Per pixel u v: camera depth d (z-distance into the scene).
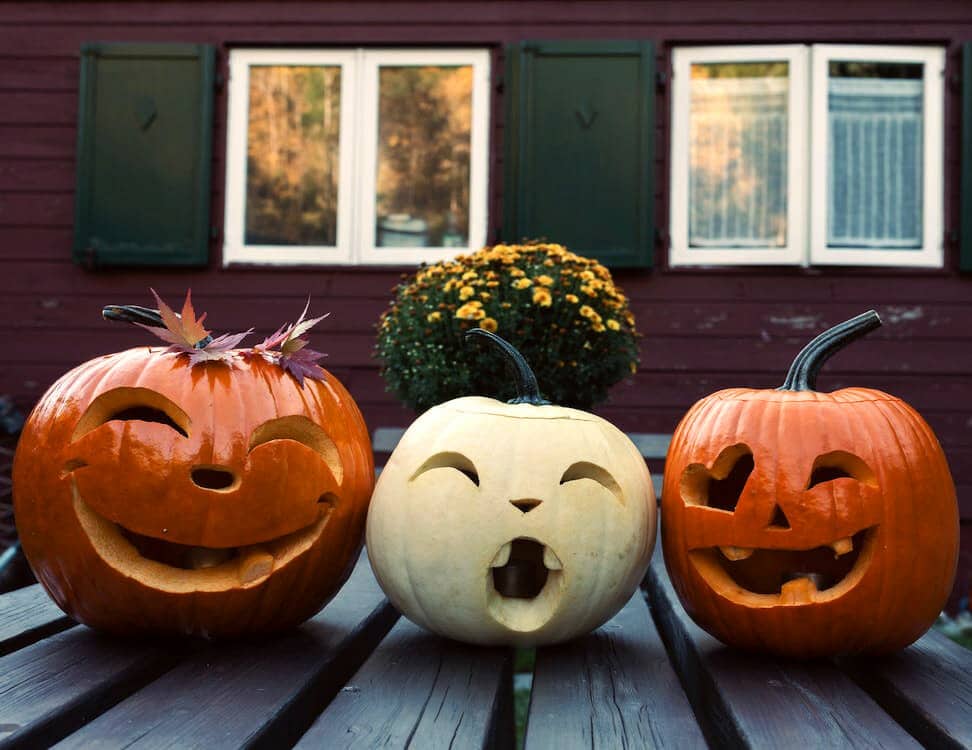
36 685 1.32
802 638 1.50
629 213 5.16
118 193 5.24
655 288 5.24
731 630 1.55
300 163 5.38
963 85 5.13
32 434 1.58
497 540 1.47
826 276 5.21
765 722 1.22
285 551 1.59
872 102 5.27
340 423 1.67
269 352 1.70
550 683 1.44
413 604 1.54
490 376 2.88
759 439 1.52
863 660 1.58
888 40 5.20
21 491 1.57
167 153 5.25
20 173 5.36
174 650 1.58
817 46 5.22
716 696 1.41
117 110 5.26
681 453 1.62
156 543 1.65
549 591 1.53
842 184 5.26
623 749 1.14
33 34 5.38
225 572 1.56
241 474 1.51
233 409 1.54
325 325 5.27
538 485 1.48
